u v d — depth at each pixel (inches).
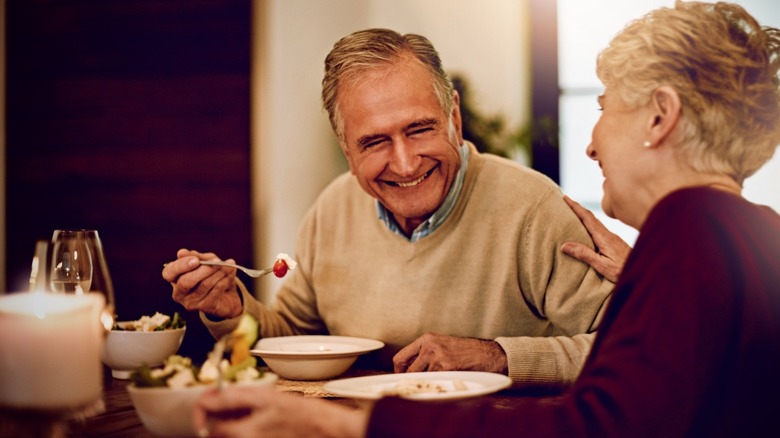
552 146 134.8
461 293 69.2
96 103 130.4
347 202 76.1
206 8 128.0
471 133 135.6
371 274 72.2
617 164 41.3
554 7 133.9
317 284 75.7
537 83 134.6
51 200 131.8
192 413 38.8
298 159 134.2
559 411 33.9
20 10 131.8
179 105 128.9
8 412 36.7
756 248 34.8
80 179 131.1
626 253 65.2
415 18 138.2
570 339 60.2
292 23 132.8
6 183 132.5
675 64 38.9
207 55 128.4
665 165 39.7
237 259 128.5
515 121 135.6
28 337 36.4
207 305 65.9
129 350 59.4
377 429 34.5
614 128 41.2
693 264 33.8
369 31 65.5
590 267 66.3
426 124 64.1
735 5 40.9
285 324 75.6
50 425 37.9
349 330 73.2
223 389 35.2
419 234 69.9
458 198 69.2
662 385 32.5
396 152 64.1
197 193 128.8
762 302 33.7
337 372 61.2
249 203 128.2
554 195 69.3
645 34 40.4
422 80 64.1
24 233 132.0
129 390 39.5
